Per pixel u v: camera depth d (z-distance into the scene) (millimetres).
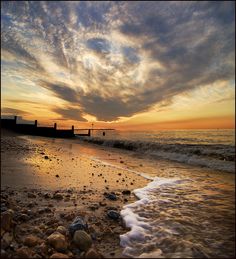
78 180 6445
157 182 7020
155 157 14805
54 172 7242
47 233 2928
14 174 6461
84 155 13359
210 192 6035
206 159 13391
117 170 8797
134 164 11125
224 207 4664
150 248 2814
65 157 11352
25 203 4156
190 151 16078
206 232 3367
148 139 33188
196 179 7965
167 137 40156
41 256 2408
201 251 2785
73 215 3627
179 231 3373
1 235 2695
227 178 8391
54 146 17453
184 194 5711
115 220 3703
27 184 5555
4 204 3736
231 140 31750
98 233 3148
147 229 3391
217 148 17219
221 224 3699
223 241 3072
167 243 2961
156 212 4211
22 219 3316
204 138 37125
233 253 2760
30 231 2965
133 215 3936
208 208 4582
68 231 3039
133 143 21359
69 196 4844
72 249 2662
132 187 6164
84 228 3086
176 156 14688
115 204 4547
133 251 2723
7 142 16406
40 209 3803
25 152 11500
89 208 4156
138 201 4816
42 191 5078
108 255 2615
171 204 4793
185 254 2691
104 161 11414
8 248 2477
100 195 5137
